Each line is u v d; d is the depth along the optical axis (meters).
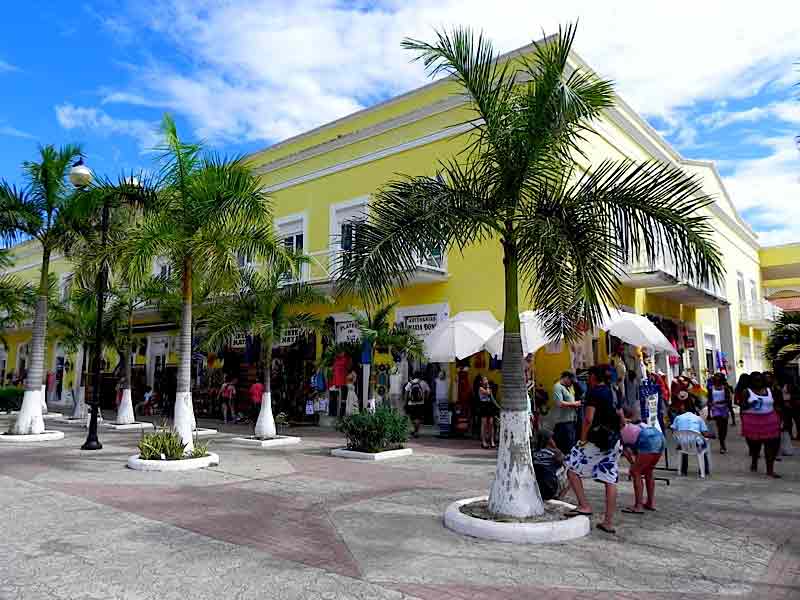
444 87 16.59
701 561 4.78
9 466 9.56
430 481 8.29
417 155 16.66
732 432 15.85
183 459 9.44
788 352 18.58
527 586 4.18
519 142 5.79
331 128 19.23
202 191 10.00
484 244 14.99
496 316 14.51
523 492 5.72
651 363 16.77
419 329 15.79
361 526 5.77
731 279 26.42
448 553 4.91
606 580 4.32
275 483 8.09
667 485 8.08
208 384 20.75
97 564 4.61
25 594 3.98
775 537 5.50
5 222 13.00
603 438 5.73
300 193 19.48
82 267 11.39
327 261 17.55
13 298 16.14
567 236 5.51
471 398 14.09
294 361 18.42
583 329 6.95
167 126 10.16
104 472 8.98
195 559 4.74
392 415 11.10
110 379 25.12
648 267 16.00
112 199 11.39
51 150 13.30
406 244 5.99
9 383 30.66
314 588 4.11
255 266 13.59
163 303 15.83
